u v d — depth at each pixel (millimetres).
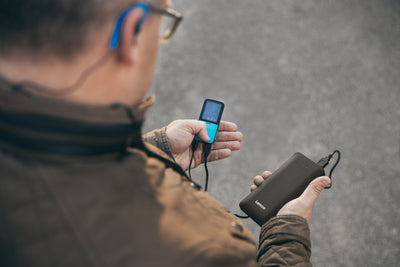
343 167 2139
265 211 1082
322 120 2283
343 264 1898
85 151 467
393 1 2746
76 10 400
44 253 440
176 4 2725
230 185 2131
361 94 2365
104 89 475
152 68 543
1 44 417
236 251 557
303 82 2406
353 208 2037
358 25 2637
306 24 2635
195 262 492
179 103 2357
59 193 448
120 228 472
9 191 439
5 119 422
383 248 1931
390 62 2486
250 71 2455
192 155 1102
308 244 830
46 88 439
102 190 477
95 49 436
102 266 448
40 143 437
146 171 561
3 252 443
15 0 386
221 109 1183
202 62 2492
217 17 2670
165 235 496
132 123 525
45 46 416
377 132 2242
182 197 586
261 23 2645
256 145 2215
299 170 1144
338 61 2482
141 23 451
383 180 2104
